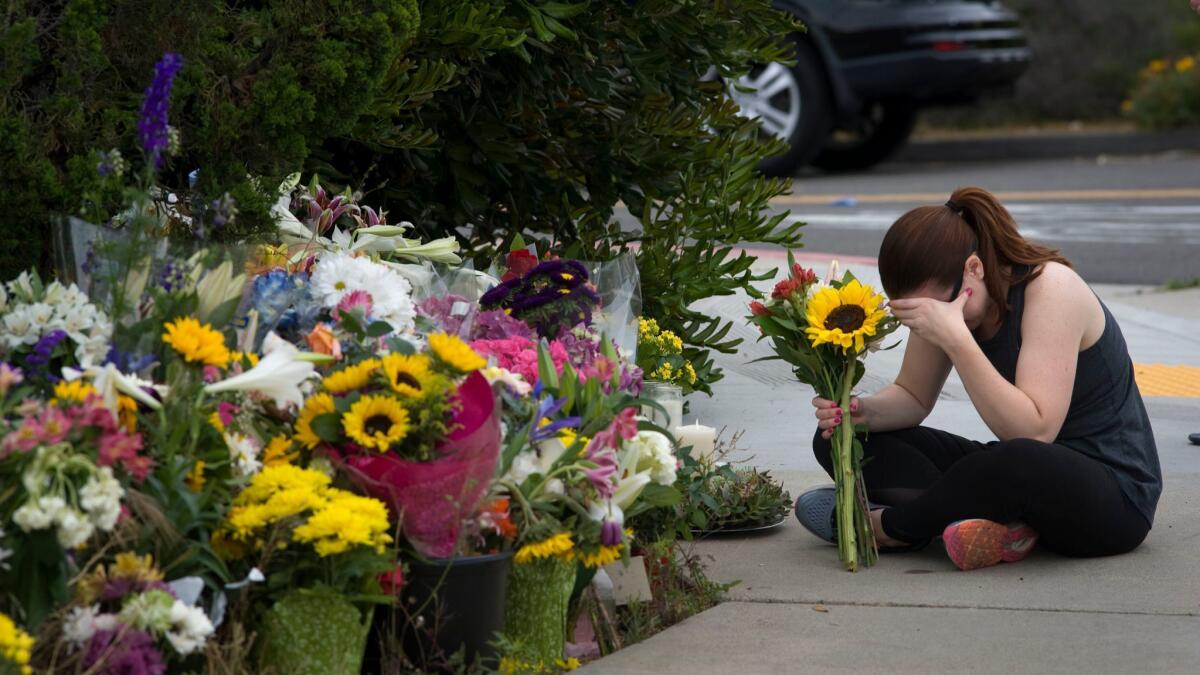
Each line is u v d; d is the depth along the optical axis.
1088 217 21.52
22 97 5.52
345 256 5.58
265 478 4.31
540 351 5.20
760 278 8.66
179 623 4.01
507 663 4.70
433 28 6.85
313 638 4.29
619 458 5.09
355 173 7.99
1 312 4.93
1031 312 6.13
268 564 4.34
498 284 6.29
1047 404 6.02
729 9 8.57
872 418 6.55
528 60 7.25
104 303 4.95
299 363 4.50
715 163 8.84
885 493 6.45
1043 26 34.22
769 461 8.06
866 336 6.00
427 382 4.50
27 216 5.44
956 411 9.44
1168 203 23.06
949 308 6.00
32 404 4.07
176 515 4.18
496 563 4.63
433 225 8.10
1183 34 33.66
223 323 4.84
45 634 3.95
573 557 4.87
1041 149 29.98
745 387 10.09
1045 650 5.12
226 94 5.89
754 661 5.01
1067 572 6.09
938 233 6.09
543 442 4.89
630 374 5.82
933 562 6.27
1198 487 7.57
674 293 8.38
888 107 26.38
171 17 5.64
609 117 8.46
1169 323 13.62
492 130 7.82
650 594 5.58
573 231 8.73
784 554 6.41
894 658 5.04
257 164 6.02
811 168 27.66
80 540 3.83
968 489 6.03
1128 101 33.56
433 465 4.45
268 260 5.70
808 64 24.11
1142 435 6.32
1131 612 5.55
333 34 6.13
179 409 4.38
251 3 6.50
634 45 8.20
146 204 5.44
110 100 5.66
